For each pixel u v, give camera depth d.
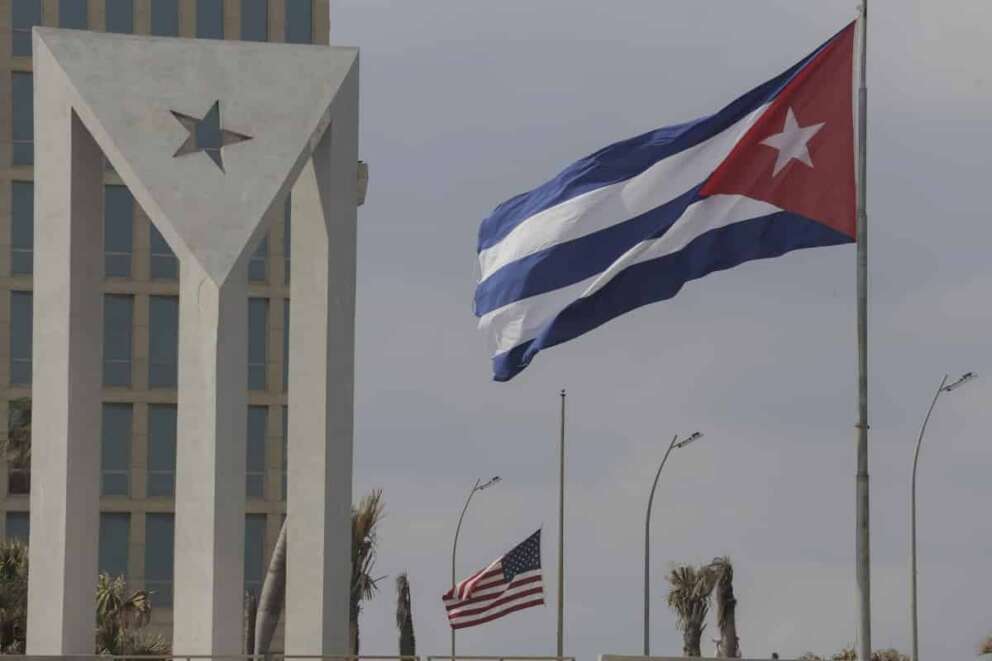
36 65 81.06
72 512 79.62
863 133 67.25
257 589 169.25
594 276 67.94
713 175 67.50
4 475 168.25
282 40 173.00
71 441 79.75
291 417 81.44
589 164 68.06
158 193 78.62
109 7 171.75
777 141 67.50
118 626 138.00
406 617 180.25
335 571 80.94
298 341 81.81
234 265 77.81
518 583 111.94
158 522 169.38
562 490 137.75
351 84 81.94
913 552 133.38
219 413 77.12
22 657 72.19
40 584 79.25
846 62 67.50
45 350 80.00
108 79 80.12
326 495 80.81
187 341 77.62
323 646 80.31
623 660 64.06
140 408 170.00
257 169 79.44
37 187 80.50
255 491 170.12
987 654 111.88
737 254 67.50
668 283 67.88
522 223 68.75
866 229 67.25
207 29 172.38
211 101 80.19
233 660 76.38
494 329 69.25
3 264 169.88
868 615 66.81
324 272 81.56
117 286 170.38
